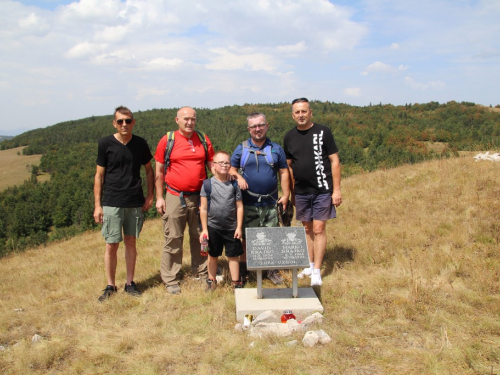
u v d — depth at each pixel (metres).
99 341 3.65
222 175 4.39
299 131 4.55
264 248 3.99
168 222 4.66
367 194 8.87
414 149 76.75
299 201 4.65
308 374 2.90
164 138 4.61
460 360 2.89
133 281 4.93
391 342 3.26
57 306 4.70
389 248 5.44
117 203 4.50
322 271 5.02
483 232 5.48
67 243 11.32
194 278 5.14
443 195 7.51
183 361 3.22
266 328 3.58
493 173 8.30
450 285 4.14
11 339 3.95
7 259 10.22
